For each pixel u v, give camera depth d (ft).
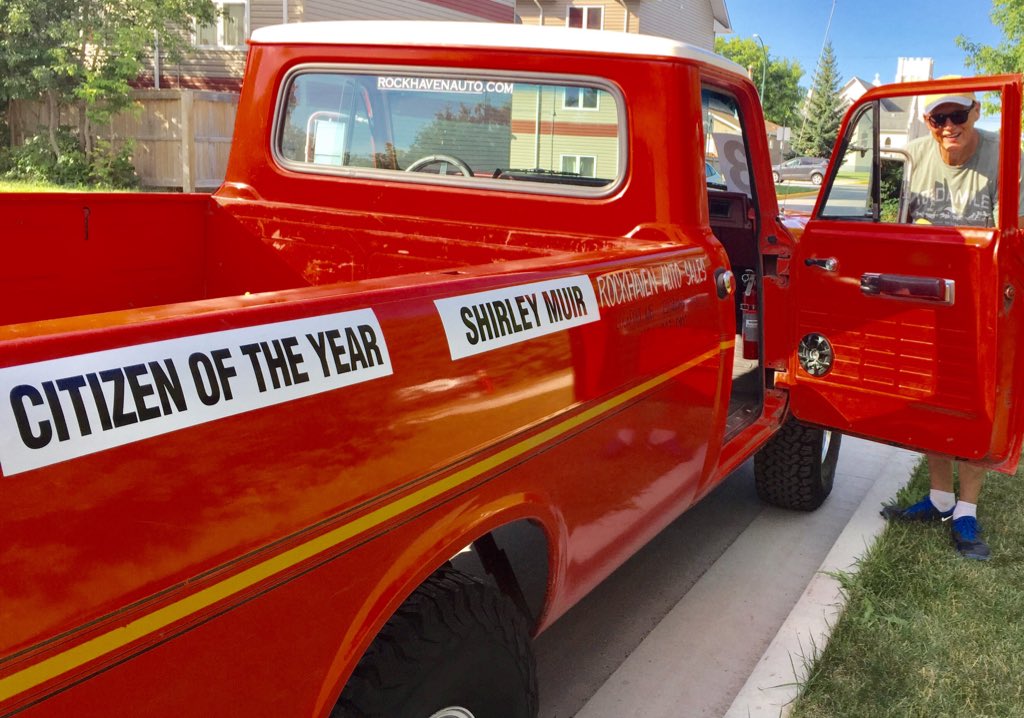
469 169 11.23
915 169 12.65
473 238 11.03
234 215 11.96
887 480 16.80
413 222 11.26
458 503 6.21
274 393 4.80
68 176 55.52
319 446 5.04
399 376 5.61
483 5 75.87
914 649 10.94
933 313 12.16
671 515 10.23
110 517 4.05
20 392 3.80
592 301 7.79
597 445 7.99
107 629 4.07
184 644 4.42
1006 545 13.93
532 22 103.86
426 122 11.39
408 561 5.80
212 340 4.58
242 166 12.30
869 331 12.87
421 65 11.23
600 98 10.52
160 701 4.35
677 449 9.70
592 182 10.69
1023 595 12.34
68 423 3.93
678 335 9.37
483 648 6.49
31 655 3.81
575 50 10.49
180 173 57.93
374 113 11.60
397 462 5.60
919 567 13.08
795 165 134.41
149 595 4.21
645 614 12.18
